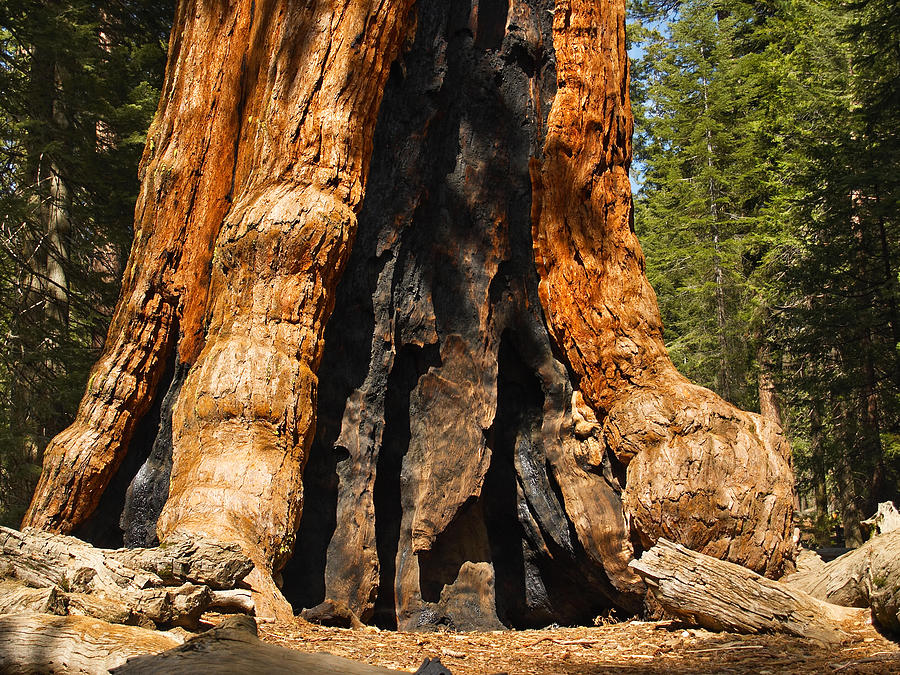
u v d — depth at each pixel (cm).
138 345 825
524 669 516
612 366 820
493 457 898
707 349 2645
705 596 626
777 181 2322
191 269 835
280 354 711
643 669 514
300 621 625
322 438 818
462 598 844
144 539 811
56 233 1642
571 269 844
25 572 484
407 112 874
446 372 866
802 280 1948
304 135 775
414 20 865
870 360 1930
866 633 587
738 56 2978
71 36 1512
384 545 838
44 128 1543
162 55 1684
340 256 754
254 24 856
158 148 870
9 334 1580
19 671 369
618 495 830
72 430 811
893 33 1834
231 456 672
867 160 1783
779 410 2544
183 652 325
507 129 912
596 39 879
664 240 2731
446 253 881
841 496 2258
